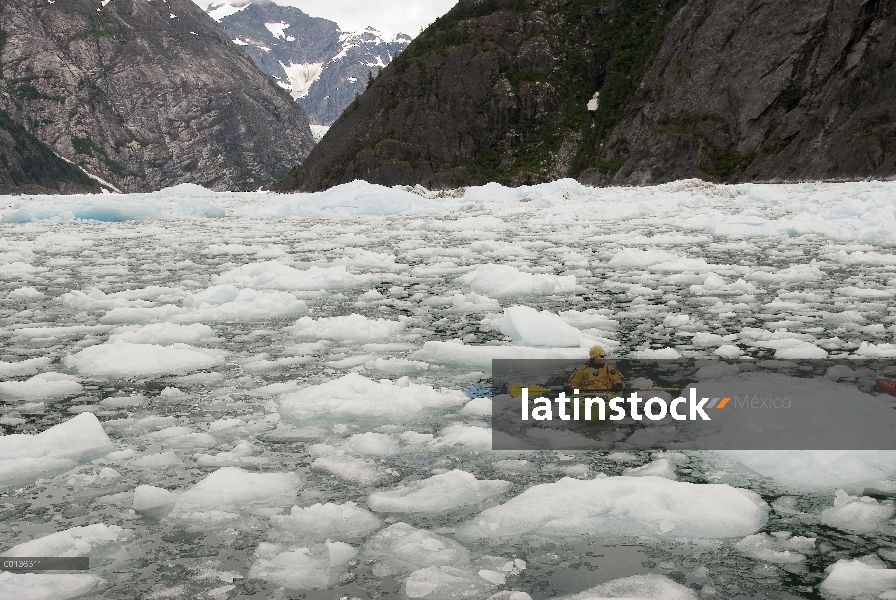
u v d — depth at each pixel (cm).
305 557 364
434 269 1441
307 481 463
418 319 966
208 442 532
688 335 847
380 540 381
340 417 580
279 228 2730
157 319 985
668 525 387
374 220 3152
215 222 3150
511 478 461
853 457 457
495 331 884
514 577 344
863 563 352
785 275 1238
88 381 691
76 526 402
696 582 339
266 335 881
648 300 1086
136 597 333
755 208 2927
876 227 1819
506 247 1806
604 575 345
